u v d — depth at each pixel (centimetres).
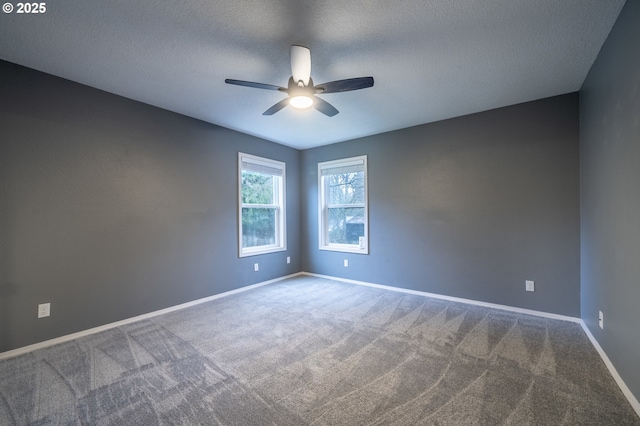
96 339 252
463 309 325
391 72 244
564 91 283
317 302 356
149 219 312
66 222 253
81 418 154
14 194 227
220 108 324
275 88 213
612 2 165
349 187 470
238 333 264
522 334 255
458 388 177
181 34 193
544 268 299
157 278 318
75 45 204
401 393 173
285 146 494
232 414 156
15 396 173
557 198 292
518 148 314
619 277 180
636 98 153
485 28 188
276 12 172
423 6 168
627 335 168
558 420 149
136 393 175
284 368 203
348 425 147
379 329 271
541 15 175
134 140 300
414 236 392
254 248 446
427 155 379
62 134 252
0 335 220
